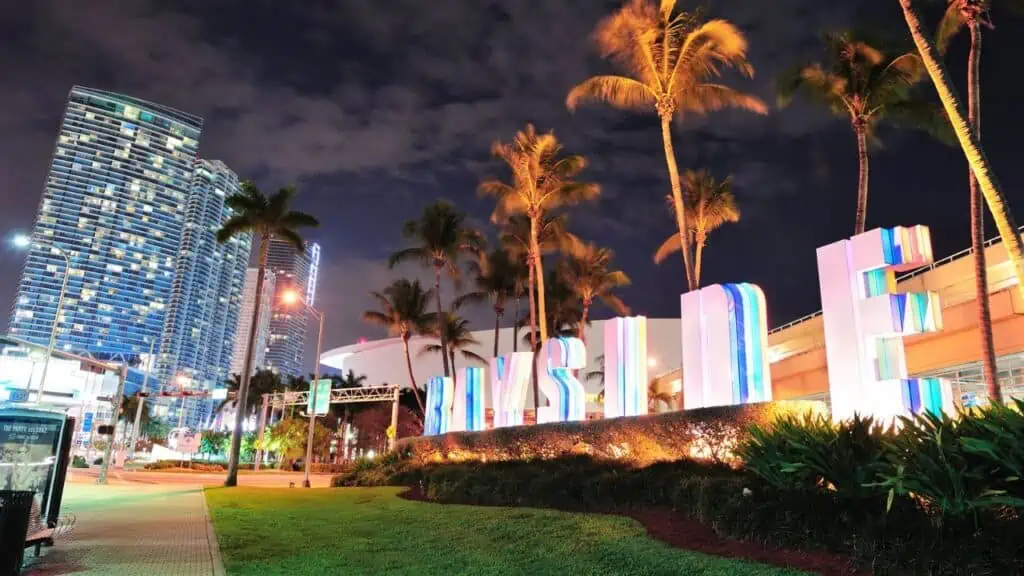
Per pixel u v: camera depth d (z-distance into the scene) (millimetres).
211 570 10852
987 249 32406
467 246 50500
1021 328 27562
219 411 114938
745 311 16406
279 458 85000
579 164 35000
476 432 26688
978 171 14648
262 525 16766
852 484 9383
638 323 20391
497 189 36031
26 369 61562
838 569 8711
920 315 13336
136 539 14086
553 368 23406
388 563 11516
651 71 25109
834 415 14164
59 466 13094
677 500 13359
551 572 10352
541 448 22469
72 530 14789
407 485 27922
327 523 17109
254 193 37688
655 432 17719
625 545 11570
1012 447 7656
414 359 113812
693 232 39625
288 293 41719
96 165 186875
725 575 9070
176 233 195500
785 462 10352
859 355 13891
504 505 18781
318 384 40125
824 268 15008
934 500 8273
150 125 196500
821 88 25531
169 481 43750
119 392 40250
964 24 20344
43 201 179375
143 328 183625
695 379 17281
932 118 24703
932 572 7910
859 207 24703
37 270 174125
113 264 182500
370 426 93875
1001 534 7773
